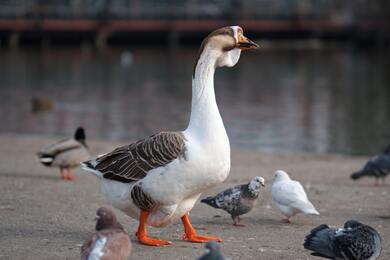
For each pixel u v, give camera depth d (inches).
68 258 356.5
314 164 761.0
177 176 366.9
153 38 3508.9
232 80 2129.7
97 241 299.0
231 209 435.2
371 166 605.3
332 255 320.5
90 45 3412.9
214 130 373.4
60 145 609.6
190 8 3890.3
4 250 370.9
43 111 1369.3
